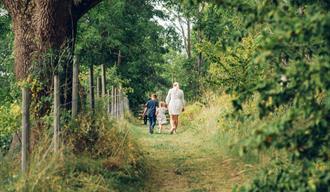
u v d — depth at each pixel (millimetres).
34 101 10953
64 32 11891
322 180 4520
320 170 4664
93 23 26516
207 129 19375
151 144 18375
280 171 5020
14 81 12203
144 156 13750
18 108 9586
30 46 11680
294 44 4633
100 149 10953
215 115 20078
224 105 20109
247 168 12211
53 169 8352
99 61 27219
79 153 10445
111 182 9641
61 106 11227
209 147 16641
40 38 11672
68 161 9297
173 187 11250
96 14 20859
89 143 11000
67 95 11836
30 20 11789
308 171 4703
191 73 51656
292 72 4434
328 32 4375
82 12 12492
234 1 4977
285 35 4254
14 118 9500
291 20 4312
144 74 39625
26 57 11672
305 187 4648
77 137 10695
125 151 11461
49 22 11672
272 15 4543
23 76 11656
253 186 5047
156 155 15594
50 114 10414
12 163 8742
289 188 4766
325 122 4430
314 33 4250
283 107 8891
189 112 26734
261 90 4750
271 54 4516
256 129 4395
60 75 11523
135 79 39469
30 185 7762
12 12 11922
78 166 9500
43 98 10922
